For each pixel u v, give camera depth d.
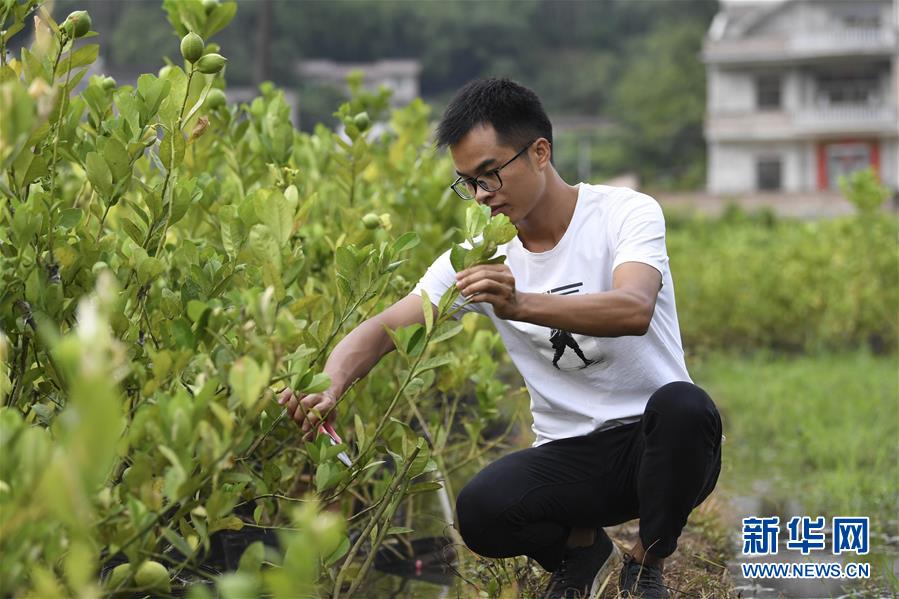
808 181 45.66
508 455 3.45
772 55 45.47
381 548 4.20
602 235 3.24
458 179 3.27
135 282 2.99
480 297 2.72
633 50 96.62
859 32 44.66
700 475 3.17
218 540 3.99
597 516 3.40
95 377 1.46
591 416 3.33
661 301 3.32
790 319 12.45
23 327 2.76
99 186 2.99
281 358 2.37
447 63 91.56
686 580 3.77
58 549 1.96
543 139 3.16
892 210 39.38
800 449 6.53
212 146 4.48
